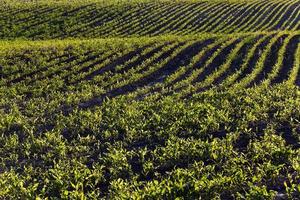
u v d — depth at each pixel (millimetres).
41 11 54875
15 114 23234
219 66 32156
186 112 21438
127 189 13953
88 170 15242
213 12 58531
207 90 27234
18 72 31422
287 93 25172
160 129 19750
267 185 14375
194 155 16578
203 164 15188
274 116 20797
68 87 28297
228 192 13906
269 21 55469
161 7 59750
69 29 49156
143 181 14688
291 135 19125
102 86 28609
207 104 22359
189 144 17188
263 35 40844
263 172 14414
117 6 58688
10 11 54656
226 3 64312
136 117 21656
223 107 22406
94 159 17562
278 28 52312
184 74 30891
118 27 50656
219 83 28969
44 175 15742
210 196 13391
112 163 16203
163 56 34625
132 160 17141
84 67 32406
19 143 19391
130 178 15344
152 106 23250
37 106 24891
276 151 15922
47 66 32562
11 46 36656
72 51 35562
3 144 19391
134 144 18766
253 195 12883
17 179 15305
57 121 21688
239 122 20000
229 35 40688
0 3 60906
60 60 33625
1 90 27844
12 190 14547
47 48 36000
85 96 26469
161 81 29859
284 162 15914
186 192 13492
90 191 14758
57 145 18578
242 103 23094
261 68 31781
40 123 22219
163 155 16422
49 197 14430
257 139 18438
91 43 38031
